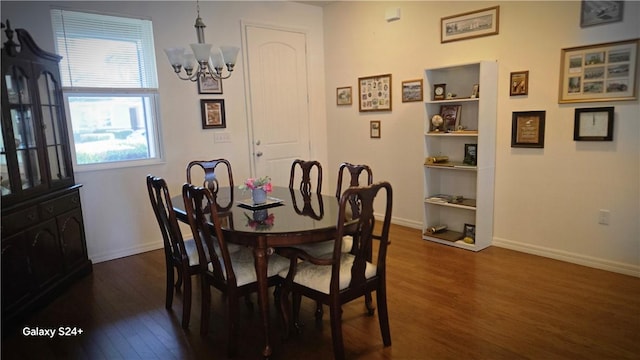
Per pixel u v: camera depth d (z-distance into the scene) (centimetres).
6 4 327
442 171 432
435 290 304
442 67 386
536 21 346
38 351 241
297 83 522
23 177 288
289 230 223
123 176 398
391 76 468
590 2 316
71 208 336
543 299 285
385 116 483
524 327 250
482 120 366
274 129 506
